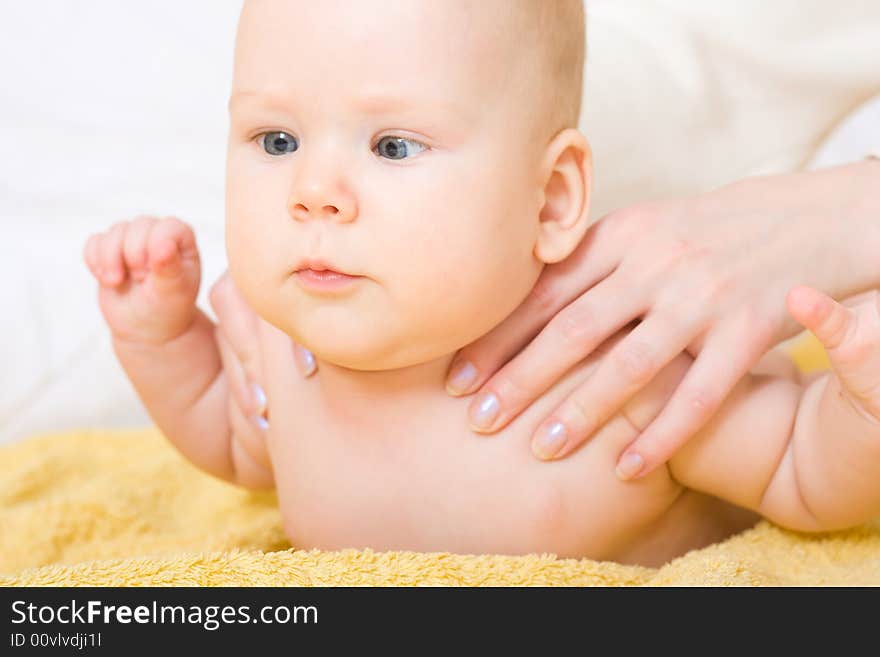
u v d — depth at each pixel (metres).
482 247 0.96
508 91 0.98
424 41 0.94
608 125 1.87
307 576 0.96
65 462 1.55
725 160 1.97
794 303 0.92
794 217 1.16
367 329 0.96
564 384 1.09
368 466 1.12
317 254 0.94
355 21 0.93
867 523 1.17
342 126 0.94
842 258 1.16
